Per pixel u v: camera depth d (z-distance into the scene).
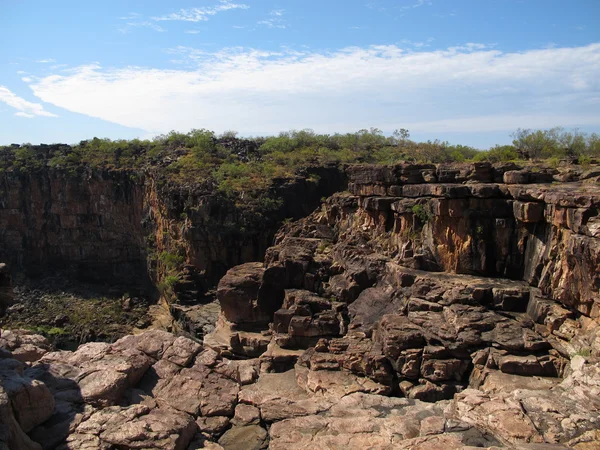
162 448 16.39
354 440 17.66
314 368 30.05
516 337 28.12
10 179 94.19
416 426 18.45
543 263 31.36
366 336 33.53
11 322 75.38
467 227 35.50
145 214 85.00
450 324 30.00
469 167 38.47
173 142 100.25
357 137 101.44
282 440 17.89
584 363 21.70
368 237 45.03
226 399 20.59
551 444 16.19
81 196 93.00
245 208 67.44
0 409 14.29
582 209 27.45
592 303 26.53
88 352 21.58
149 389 20.67
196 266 67.12
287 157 83.31
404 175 42.56
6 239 95.75
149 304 80.56
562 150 56.03
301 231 53.66
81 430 16.77
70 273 93.94
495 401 19.12
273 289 42.62
